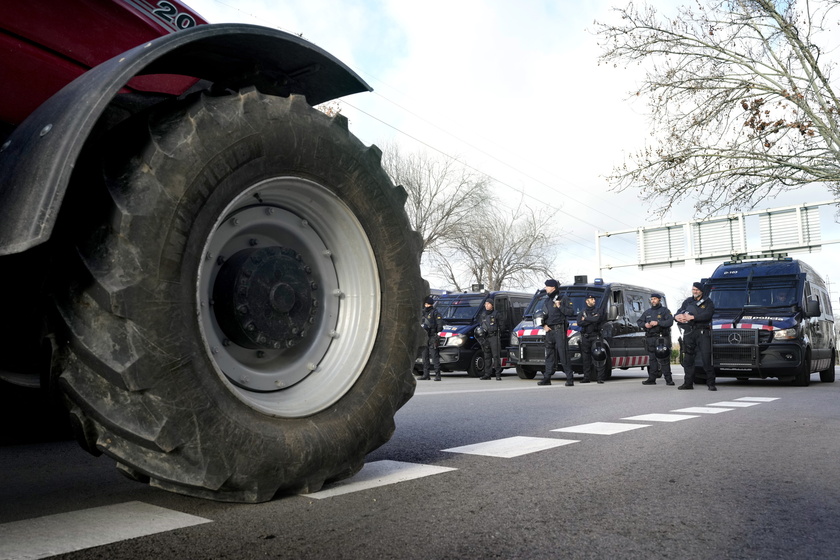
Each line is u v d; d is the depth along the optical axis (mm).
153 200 2010
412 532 2148
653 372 13406
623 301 16406
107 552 1875
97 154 2129
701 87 13773
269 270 2441
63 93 2059
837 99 13156
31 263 2055
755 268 14414
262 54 2494
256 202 2502
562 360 12961
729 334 12906
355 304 2760
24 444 3852
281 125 2410
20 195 1826
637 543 2084
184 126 2148
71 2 2463
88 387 1955
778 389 11633
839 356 33062
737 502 2648
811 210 25156
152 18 2701
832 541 2133
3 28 2303
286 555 1891
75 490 2721
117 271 1934
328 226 2721
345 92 2816
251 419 2252
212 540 2006
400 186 2941
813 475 3232
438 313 15438
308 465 2412
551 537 2131
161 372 1981
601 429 5008
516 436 4566
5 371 2211
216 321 2383
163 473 2039
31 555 1835
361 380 2684
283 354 2580
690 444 4254
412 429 5012
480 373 17156
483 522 2287
